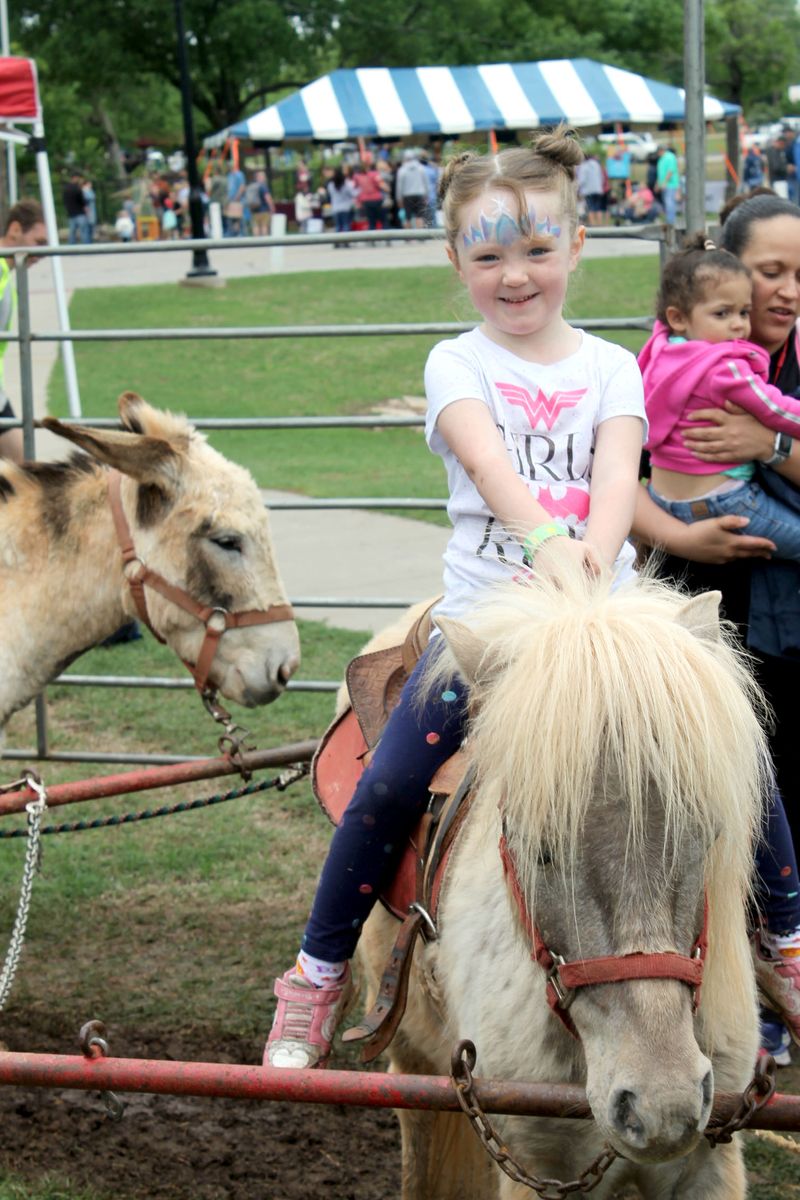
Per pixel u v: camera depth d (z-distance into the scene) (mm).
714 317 3410
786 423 3330
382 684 2998
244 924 5086
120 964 4793
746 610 3609
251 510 4062
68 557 4137
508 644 2148
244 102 46281
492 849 2398
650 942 1950
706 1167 2398
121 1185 3537
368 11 43375
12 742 6867
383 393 16328
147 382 17125
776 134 44688
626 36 51375
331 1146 3787
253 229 34156
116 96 51781
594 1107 1953
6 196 12867
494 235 2617
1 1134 3791
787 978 2658
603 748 1992
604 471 2621
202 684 4129
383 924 3061
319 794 3088
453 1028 2584
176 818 6074
